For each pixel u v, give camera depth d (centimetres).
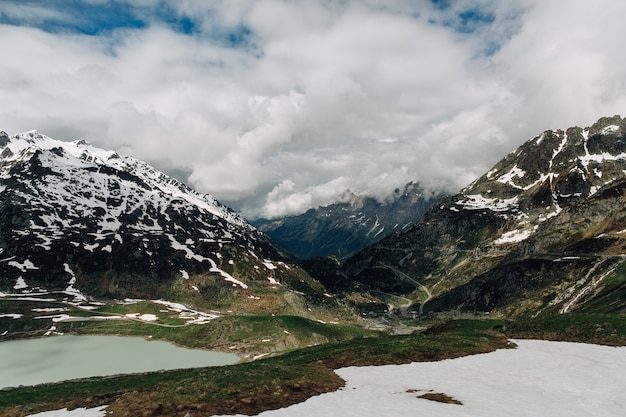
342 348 6456
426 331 9556
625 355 4947
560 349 5519
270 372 4353
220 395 3666
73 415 3600
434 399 3516
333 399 3591
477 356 5381
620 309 13538
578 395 3547
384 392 3812
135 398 3741
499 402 3388
